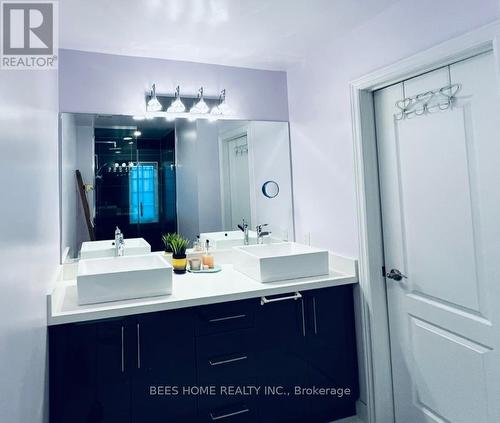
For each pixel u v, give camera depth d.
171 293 1.82
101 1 1.66
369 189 1.99
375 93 2.00
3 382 0.84
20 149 1.06
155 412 1.69
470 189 1.51
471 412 1.54
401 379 1.92
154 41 2.12
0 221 0.83
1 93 0.87
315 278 2.05
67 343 1.57
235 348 1.83
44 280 1.45
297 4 1.74
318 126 2.37
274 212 2.67
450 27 1.48
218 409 1.80
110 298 1.71
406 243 1.85
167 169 2.41
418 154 1.75
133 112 2.33
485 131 1.44
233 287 1.93
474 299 1.52
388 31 1.79
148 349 1.68
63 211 2.12
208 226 2.52
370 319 1.98
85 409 1.59
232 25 1.94
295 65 2.60
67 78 2.17
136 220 2.34
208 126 2.52
